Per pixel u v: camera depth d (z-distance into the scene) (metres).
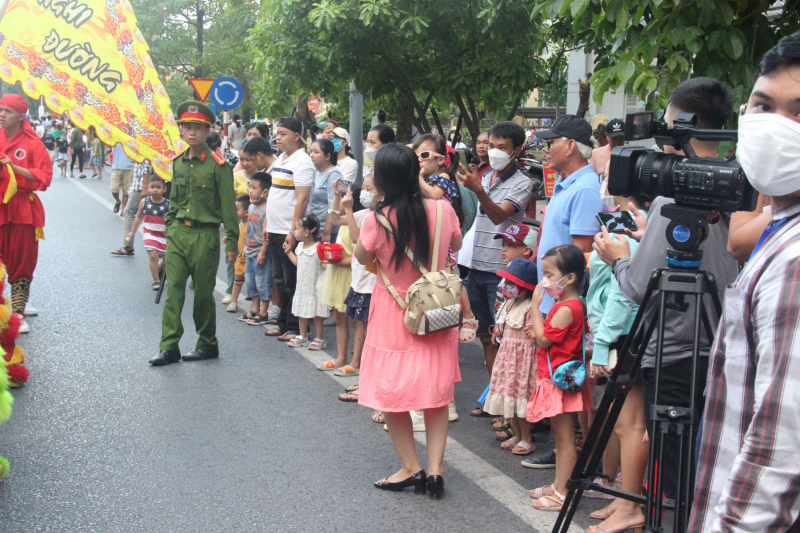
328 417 5.10
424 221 3.90
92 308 8.05
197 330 6.40
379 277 4.01
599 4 5.09
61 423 4.90
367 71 10.37
